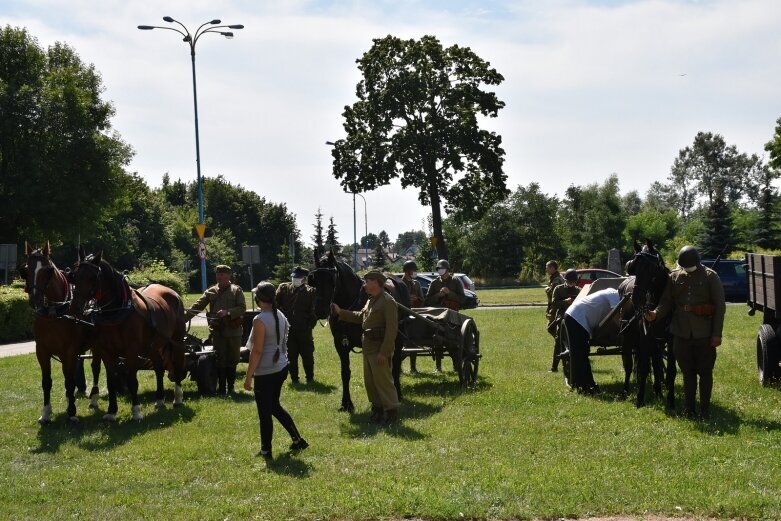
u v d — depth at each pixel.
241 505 7.00
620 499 6.84
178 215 99.06
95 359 12.21
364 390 13.62
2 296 25.23
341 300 11.48
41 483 7.95
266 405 8.74
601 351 12.92
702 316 9.98
